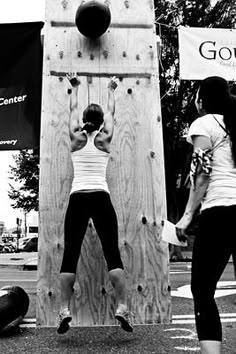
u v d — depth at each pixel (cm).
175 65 1569
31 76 511
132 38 469
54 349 323
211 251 244
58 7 470
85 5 438
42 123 443
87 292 414
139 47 468
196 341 340
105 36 466
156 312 415
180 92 1628
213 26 1541
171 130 1734
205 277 243
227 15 1545
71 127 382
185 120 1691
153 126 452
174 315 457
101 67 460
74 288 413
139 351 314
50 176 434
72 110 393
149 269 423
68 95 451
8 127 510
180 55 654
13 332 380
